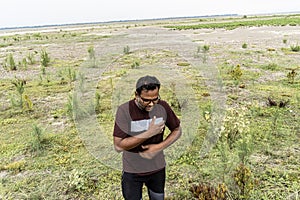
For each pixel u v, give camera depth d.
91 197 2.92
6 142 4.20
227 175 2.94
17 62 11.47
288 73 7.10
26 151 3.91
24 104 5.82
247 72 7.84
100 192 2.99
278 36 17.33
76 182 3.05
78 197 2.92
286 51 11.41
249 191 2.61
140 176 2.11
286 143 3.80
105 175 3.26
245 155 3.06
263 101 5.48
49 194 2.97
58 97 6.32
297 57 10.02
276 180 3.01
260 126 4.30
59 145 4.03
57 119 5.05
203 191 2.64
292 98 5.62
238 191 2.72
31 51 15.27
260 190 2.84
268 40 15.52
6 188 3.09
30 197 2.90
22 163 3.56
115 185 3.09
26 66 10.03
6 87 7.36
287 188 2.87
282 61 9.37
